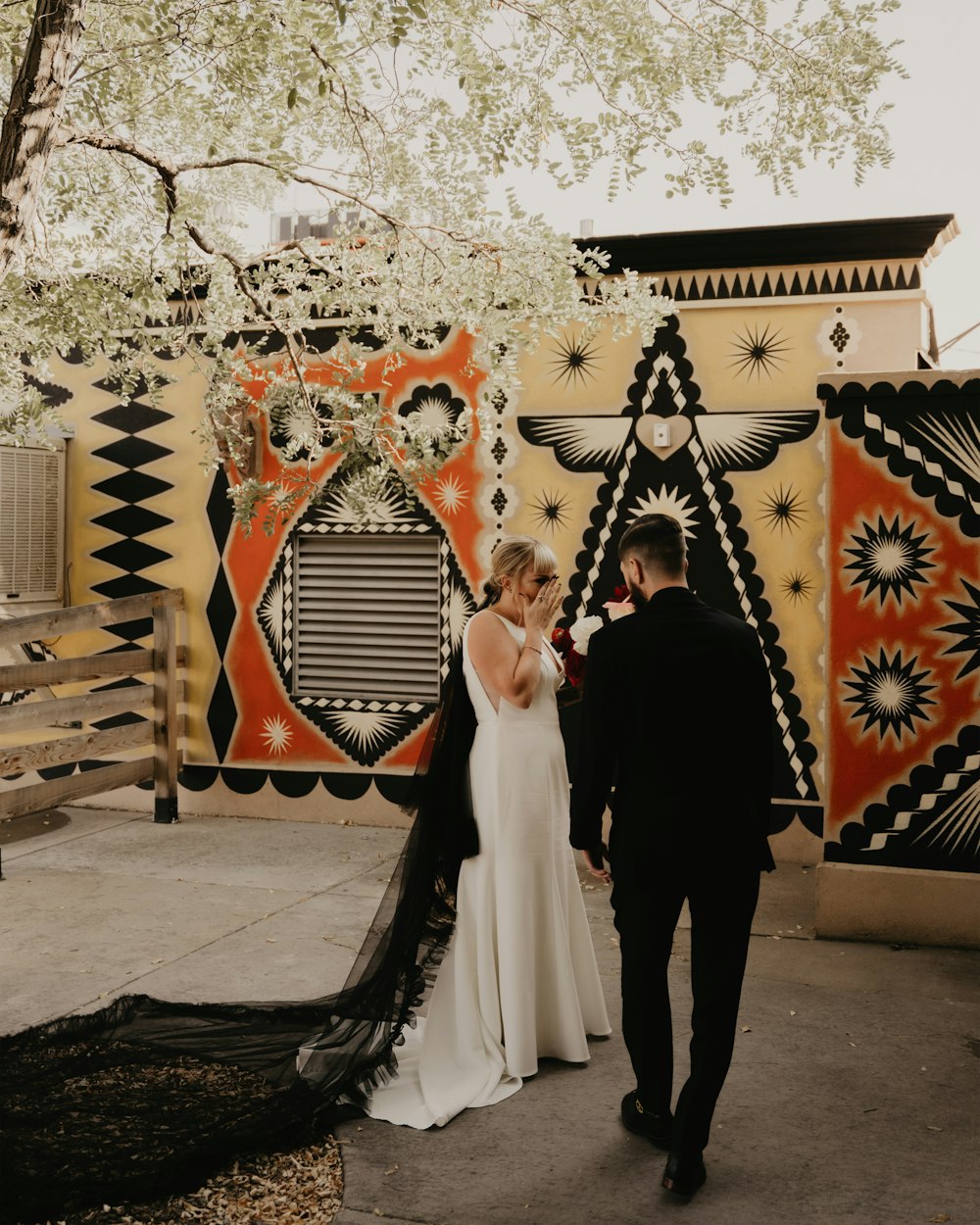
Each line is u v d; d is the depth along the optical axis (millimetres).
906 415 5590
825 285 7457
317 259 6961
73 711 7746
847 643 5723
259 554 8609
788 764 7543
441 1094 3932
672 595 3469
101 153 6516
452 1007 4137
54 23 4184
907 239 7215
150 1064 4137
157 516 8836
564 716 6961
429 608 8359
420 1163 3523
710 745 3316
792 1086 4086
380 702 8398
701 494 7715
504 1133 3715
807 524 7527
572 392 7934
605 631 3480
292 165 5953
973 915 5613
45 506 8859
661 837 3316
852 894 5770
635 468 7832
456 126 6258
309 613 8586
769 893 6770
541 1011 4230
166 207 6172
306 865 7270
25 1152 3439
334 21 5066
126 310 6496
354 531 8391
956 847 5648
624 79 5859
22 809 7375
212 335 7109
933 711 5629
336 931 5898
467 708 4195
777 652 7570
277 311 7133
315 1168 3494
